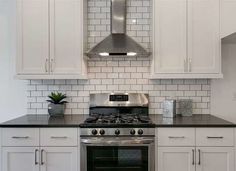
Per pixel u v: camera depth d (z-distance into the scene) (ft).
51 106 10.30
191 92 10.77
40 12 9.68
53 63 9.69
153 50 9.71
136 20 10.82
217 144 8.46
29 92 10.88
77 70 9.69
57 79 10.77
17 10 9.66
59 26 9.67
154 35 9.71
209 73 9.64
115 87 10.84
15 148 8.55
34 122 8.91
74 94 10.86
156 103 10.82
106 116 10.03
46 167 8.56
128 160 8.48
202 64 9.66
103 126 8.42
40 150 8.53
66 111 10.87
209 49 9.65
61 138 8.52
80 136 8.48
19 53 9.68
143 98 10.68
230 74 10.68
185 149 8.46
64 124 8.52
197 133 8.47
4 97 10.93
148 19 10.82
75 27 9.68
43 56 9.70
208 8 9.66
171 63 9.71
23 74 9.70
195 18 9.66
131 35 10.82
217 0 9.62
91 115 10.37
